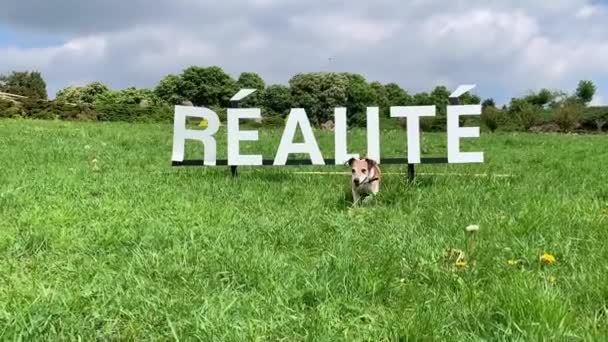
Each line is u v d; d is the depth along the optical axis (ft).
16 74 209.77
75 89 199.00
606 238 17.24
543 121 128.57
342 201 25.20
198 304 12.50
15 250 16.52
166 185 27.55
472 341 10.58
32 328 10.87
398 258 15.93
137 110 114.32
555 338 10.28
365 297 13.19
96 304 12.45
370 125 30.53
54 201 22.63
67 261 15.85
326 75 210.38
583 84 182.29
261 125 102.22
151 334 11.25
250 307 12.44
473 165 37.70
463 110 29.99
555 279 13.88
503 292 12.34
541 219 19.26
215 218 20.89
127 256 16.26
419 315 11.43
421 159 30.22
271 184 28.84
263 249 17.01
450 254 15.90
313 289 13.20
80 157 36.70
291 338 11.15
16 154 35.68
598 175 32.45
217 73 225.35
